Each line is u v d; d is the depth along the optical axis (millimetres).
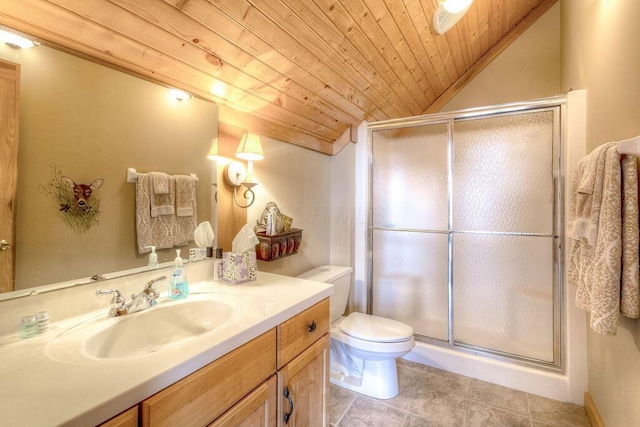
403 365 2105
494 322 1982
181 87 1240
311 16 1267
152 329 1016
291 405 1055
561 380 1716
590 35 1609
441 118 2096
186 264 1301
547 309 1833
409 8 1584
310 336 1180
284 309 1030
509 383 1843
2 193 793
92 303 980
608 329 1010
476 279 2029
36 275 858
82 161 951
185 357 709
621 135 1166
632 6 1076
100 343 855
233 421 823
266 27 1196
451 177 2084
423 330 2215
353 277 2408
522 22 2646
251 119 1608
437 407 1660
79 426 524
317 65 1537
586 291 1188
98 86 980
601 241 1054
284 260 1923
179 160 1260
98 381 616
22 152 822
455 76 2736
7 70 791
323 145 2234
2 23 768
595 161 1127
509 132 1916
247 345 877
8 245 807
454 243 2090
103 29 917
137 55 1041
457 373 1998
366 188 2381
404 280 2285
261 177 1709
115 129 1033
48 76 863
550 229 1819
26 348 752
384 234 2355
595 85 1506
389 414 1606
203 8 1008
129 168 1082
